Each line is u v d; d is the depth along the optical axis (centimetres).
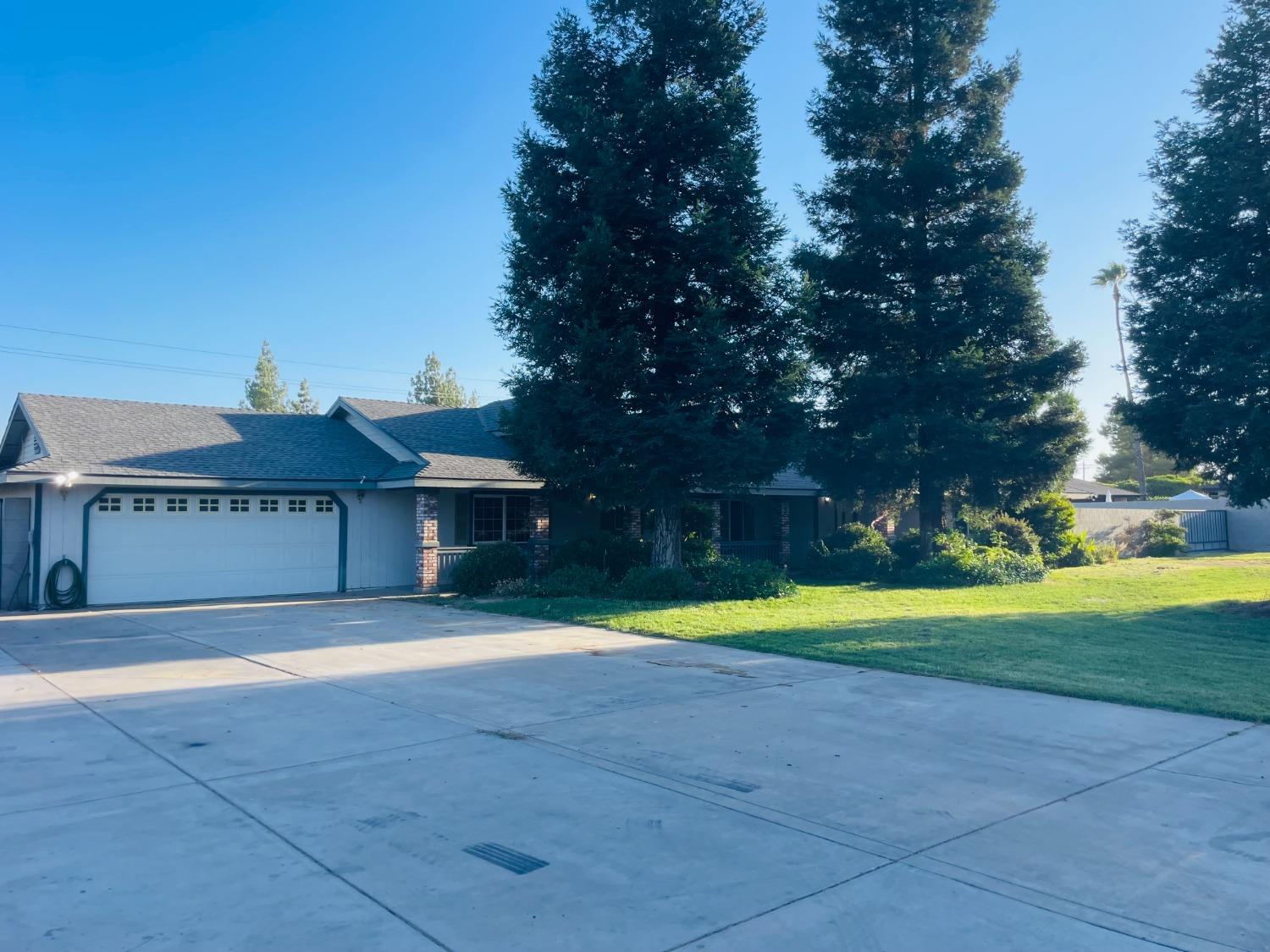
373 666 1049
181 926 392
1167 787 595
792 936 386
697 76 1789
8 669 1031
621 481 1702
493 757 664
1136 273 1650
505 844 491
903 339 2327
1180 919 403
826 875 450
